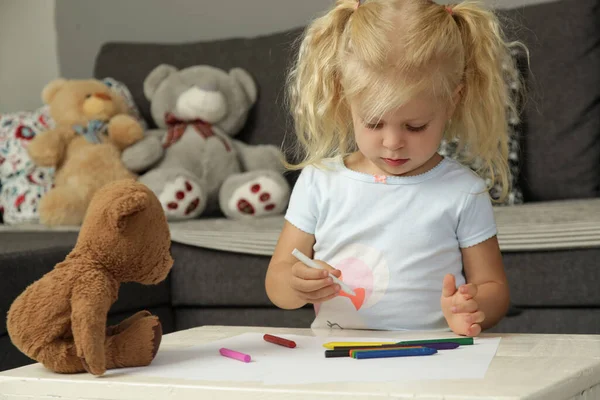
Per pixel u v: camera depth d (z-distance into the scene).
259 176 2.17
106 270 0.80
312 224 1.11
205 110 2.33
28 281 1.57
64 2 3.08
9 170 2.42
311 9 2.75
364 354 0.78
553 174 2.16
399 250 1.05
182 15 2.94
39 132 2.46
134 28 3.01
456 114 1.09
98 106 2.27
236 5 2.86
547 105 2.17
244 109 2.42
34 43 3.12
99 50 3.01
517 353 0.78
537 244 1.61
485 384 0.65
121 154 2.24
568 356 0.76
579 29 2.15
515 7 2.30
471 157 1.14
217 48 2.57
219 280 1.81
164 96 2.40
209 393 0.69
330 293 0.91
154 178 2.12
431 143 0.96
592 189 2.15
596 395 0.73
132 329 0.79
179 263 1.84
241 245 1.77
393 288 1.04
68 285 0.78
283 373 0.72
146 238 0.80
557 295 1.61
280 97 2.43
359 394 0.63
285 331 0.99
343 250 1.08
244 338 0.93
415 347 0.80
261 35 2.58
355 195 1.08
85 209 2.15
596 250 1.59
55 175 2.25
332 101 1.10
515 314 1.65
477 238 1.05
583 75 2.14
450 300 0.91
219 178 2.28
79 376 0.76
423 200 1.06
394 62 0.93
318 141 1.13
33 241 1.79
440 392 0.62
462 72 1.02
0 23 3.13
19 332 0.78
